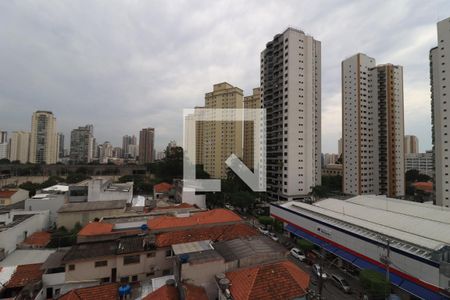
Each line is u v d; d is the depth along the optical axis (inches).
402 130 2881.4
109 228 1103.0
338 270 1159.6
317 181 2691.9
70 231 1450.5
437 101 2087.8
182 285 708.7
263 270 729.0
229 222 1256.8
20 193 2119.8
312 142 2471.7
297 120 2407.7
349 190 2935.5
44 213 1614.2
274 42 2669.8
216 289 746.2
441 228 1047.0
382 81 2881.4
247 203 2202.3
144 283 867.4
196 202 2301.9
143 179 3754.9
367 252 1032.8
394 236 1006.4
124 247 947.3
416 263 853.8
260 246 902.4
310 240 1390.3
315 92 2691.9
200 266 737.6
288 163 2372.0
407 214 1347.2
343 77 3048.7
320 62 2746.1
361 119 2866.6
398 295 928.9
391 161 2807.6
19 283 864.3
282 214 1723.7
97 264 893.8
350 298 935.0
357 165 2864.2
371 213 1347.2
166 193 2755.9
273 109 2691.9
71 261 860.0
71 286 863.7
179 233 1059.9
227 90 3388.3
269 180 2731.3
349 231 1135.6
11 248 1179.3
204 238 1052.5
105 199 1972.2
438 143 2064.5
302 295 679.1
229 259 791.1
